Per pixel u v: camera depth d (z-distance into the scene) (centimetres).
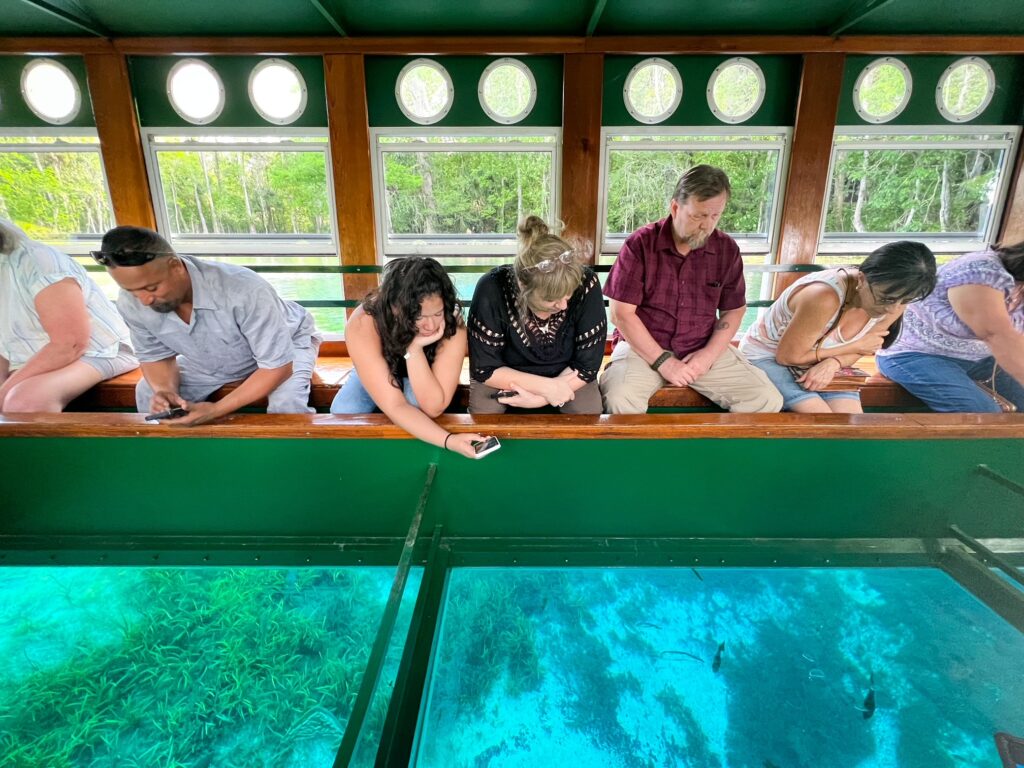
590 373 169
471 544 160
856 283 178
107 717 130
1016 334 181
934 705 128
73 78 334
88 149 347
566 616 151
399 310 132
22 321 193
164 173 355
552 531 160
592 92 336
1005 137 350
